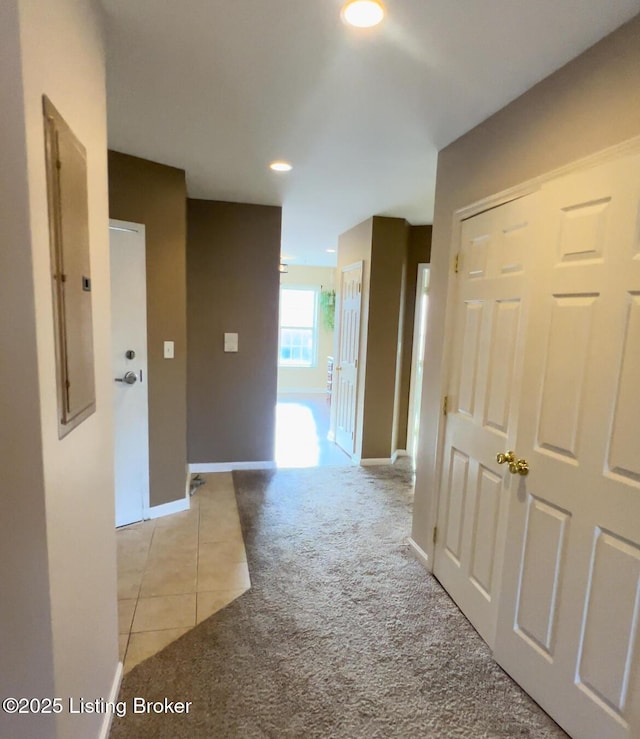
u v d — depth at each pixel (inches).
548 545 63.8
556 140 63.9
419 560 103.5
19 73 33.2
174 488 126.0
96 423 53.7
